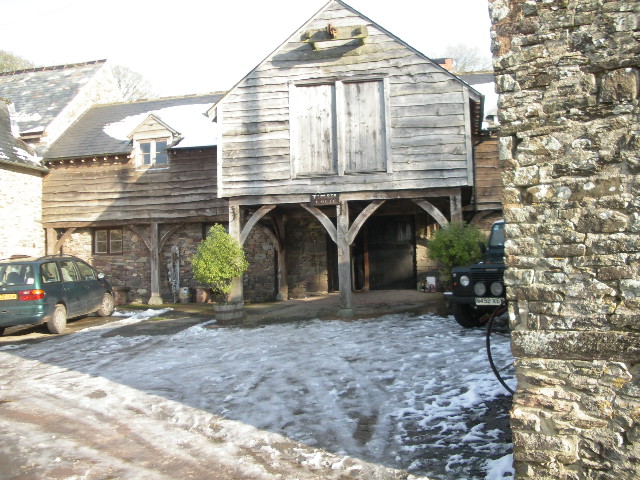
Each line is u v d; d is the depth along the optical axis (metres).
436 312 11.39
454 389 5.95
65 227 17.80
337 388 6.34
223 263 11.85
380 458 4.39
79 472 4.40
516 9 3.72
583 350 3.37
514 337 3.60
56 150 17.89
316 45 12.15
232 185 12.62
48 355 9.29
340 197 12.16
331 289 16.58
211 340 9.95
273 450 4.71
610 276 3.34
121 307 16.17
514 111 3.70
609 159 3.39
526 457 3.49
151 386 6.95
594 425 3.32
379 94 12.10
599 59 3.46
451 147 11.71
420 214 16.00
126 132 18.22
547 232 3.55
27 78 21.92
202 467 4.43
